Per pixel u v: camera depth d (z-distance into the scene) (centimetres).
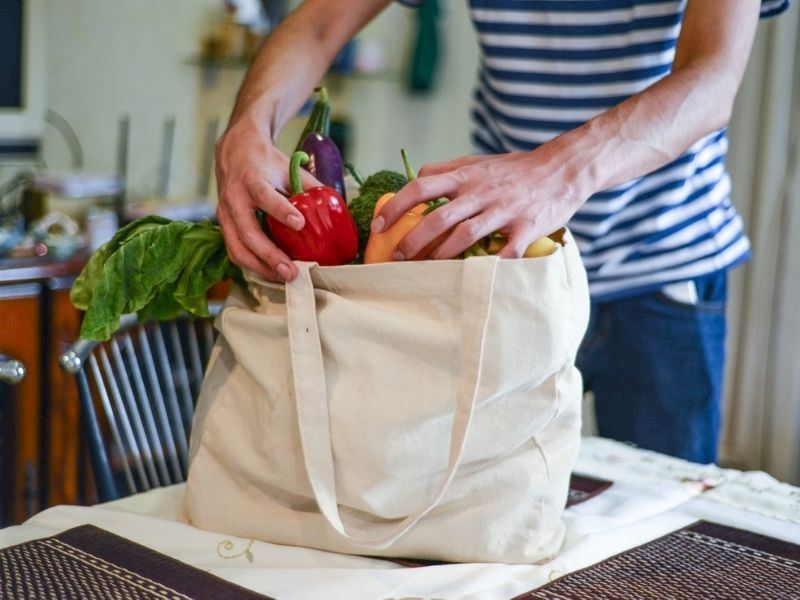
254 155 104
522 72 146
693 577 87
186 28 274
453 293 83
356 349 85
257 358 90
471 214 87
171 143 277
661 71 140
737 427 264
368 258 90
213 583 82
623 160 101
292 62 127
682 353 149
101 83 263
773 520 104
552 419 90
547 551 91
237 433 93
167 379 154
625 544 95
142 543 92
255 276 92
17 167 253
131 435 141
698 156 144
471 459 87
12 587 80
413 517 81
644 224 146
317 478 84
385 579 85
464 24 312
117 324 97
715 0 115
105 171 268
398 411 84
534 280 84
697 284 150
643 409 153
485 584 85
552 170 95
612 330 153
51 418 208
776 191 249
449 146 320
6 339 200
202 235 98
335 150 104
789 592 85
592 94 143
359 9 135
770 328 255
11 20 216
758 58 247
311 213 89
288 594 82
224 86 283
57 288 205
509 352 84
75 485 213
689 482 115
